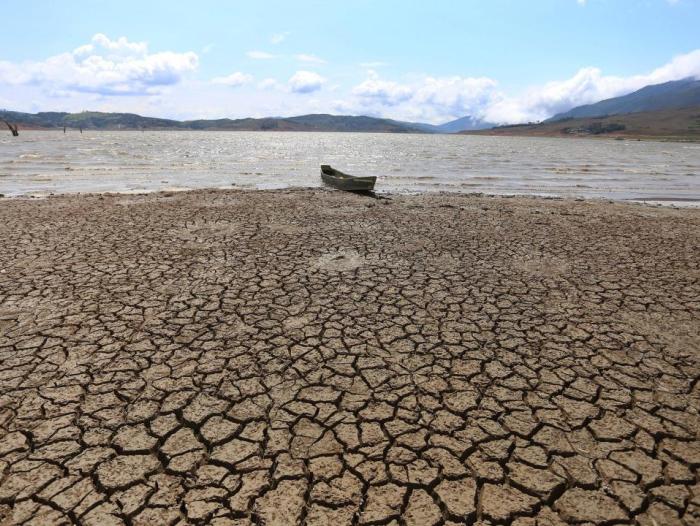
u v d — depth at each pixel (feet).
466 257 28.84
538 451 11.27
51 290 21.50
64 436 11.49
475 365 15.35
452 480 10.29
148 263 26.12
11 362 14.93
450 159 164.04
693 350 16.65
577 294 22.33
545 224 41.37
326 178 74.74
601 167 135.13
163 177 87.61
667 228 40.52
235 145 281.33
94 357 15.37
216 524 9.04
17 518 9.10
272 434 11.74
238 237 33.14
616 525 9.23
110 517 9.16
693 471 10.73
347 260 27.61
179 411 12.60
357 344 16.70
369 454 11.05
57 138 356.79
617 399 13.51
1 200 50.60
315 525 9.04
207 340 16.78
